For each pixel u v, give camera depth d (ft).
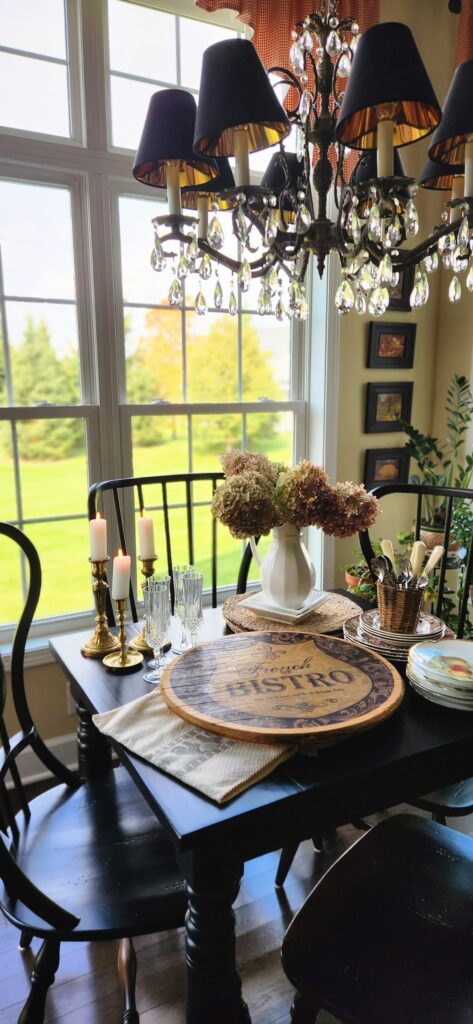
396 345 9.24
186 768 3.06
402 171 4.94
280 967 4.80
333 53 4.28
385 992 2.91
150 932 3.43
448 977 2.98
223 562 9.50
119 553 4.62
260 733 3.16
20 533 4.76
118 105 7.21
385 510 9.67
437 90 8.95
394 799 3.25
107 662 4.43
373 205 3.99
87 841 4.06
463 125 3.89
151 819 4.29
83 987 4.71
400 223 4.31
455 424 8.75
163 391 8.07
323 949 3.15
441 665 3.77
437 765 3.34
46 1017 4.44
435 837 3.93
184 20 7.47
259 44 7.01
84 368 7.39
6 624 7.38
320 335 8.72
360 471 9.35
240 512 4.45
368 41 3.63
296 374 9.08
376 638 4.46
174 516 8.70
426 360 9.71
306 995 2.98
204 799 2.86
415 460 9.95
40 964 3.60
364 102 3.59
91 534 4.66
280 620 4.92
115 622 5.61
